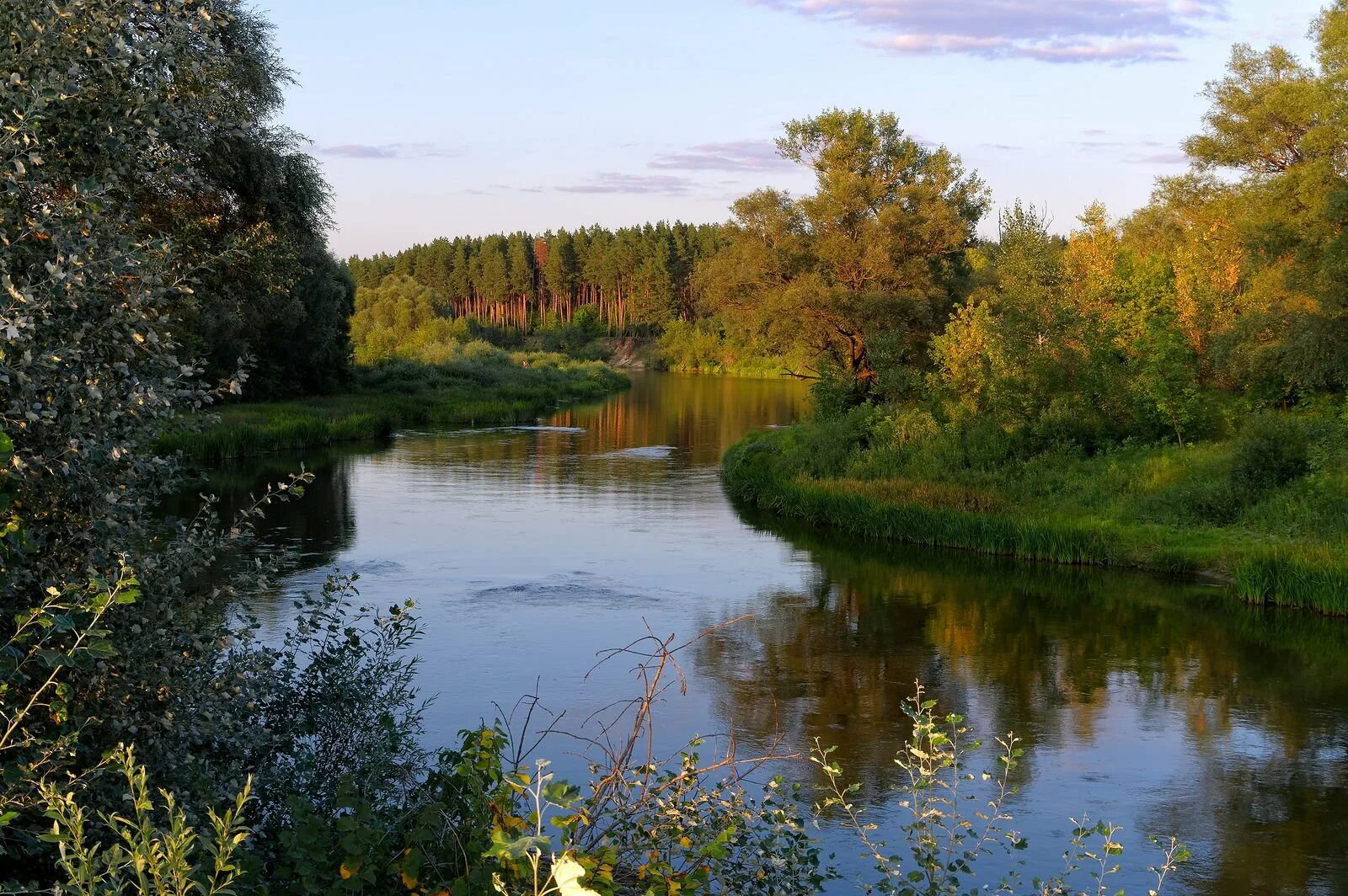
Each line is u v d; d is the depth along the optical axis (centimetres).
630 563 1931
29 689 433
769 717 1141
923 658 1389
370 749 611
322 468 3225
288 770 581
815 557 2031
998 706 1197
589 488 2903
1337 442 2203
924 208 4144
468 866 442
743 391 8050
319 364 5316
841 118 4262
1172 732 1113
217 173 1928
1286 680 1303
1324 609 1638
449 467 3306
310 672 669
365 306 10106
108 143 477
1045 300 2811
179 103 524
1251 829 873
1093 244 3519
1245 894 762
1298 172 3127
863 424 2962
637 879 515
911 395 3102
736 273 4331
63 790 384
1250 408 2917
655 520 2416
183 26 495
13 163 422
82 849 333
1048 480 2439
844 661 1365
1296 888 773
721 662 1348
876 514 2269
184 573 523
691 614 1588
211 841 337
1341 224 2958
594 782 552
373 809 539
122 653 455
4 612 412
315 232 2594
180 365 482
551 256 15300
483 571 1825
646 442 4188
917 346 4194
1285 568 1691
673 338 12306
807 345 4259
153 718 461
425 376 6212
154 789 456
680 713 1145
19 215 449
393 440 4175
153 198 1438
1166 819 893
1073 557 2008
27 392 400
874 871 775
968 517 2159
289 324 4644
